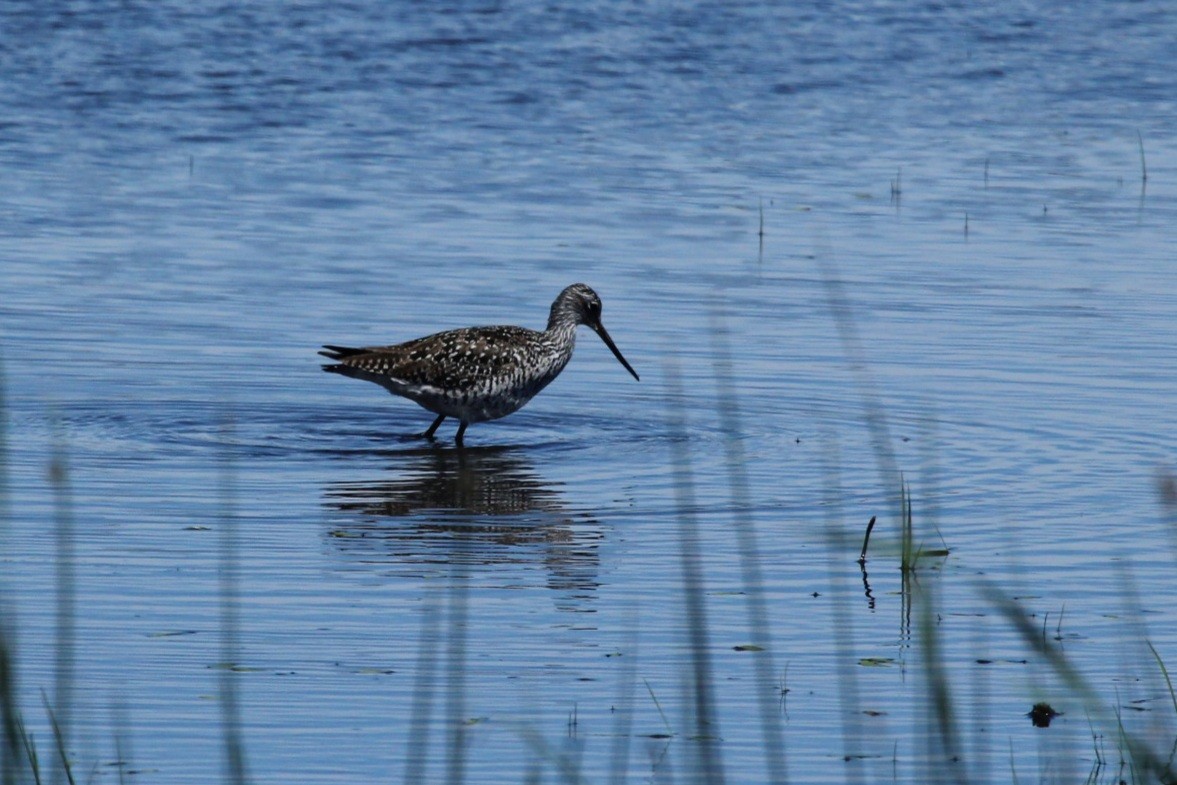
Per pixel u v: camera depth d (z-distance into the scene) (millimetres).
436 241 24859
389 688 11312
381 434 17578
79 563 13367
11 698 9195
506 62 37344
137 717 10812
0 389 10602
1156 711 11008
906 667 11758
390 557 13758
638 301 22094
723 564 13711
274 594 12875
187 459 16344
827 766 10383
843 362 19719
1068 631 12305
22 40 36875
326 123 32469
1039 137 32938
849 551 14055
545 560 13758
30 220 25453
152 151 30094
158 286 22266
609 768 10289
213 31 38469
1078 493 15500
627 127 32969
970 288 22812
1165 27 42781
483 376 17234
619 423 17984
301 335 20406
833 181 29203
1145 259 24375
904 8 43781
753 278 23234
